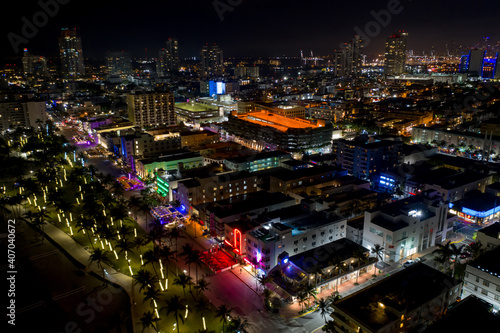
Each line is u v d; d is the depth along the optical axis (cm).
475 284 11881
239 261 15138
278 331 11338
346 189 19875
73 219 19150
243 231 14750
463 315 9706
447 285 11225
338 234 15850
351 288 13238
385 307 10044
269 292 12412
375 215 15500
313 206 16500
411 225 14975
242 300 12825
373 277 13862
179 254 14388
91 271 14575
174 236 15788
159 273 14375
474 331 9162
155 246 14725
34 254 15775
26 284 13712
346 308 10181
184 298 12850
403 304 10144
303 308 12300
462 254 13762
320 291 13000
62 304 12644
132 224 18512
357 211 17638
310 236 14800
